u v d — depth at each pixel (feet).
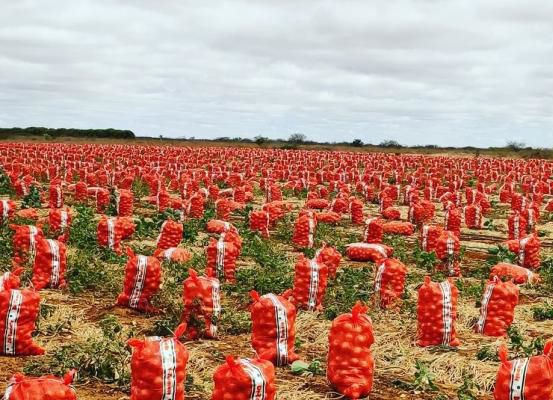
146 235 59.21
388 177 134.62
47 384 18.80
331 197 97.30
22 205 75.61
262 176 134.51
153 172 113.09
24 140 300.40
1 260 43.65
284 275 43.73
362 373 25.25
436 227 56.39
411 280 45.24
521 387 21.99
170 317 32.99
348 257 54.19
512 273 46.19
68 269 42.29
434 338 31.45
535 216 71.20
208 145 327.67
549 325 36.58
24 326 28.07
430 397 25.76
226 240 44.21
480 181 129.29
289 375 27.12
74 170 120.06
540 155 280.51
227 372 20.97
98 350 26.91
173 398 21.80
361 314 25.73
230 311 35.14
